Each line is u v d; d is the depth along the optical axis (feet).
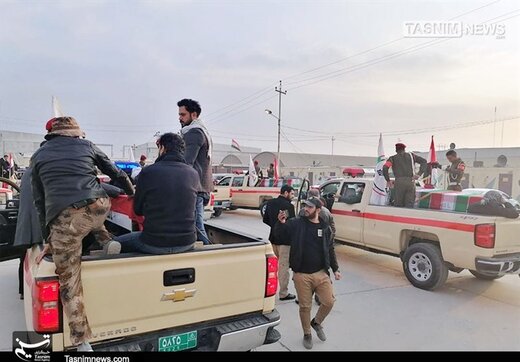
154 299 8.04
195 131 11.86
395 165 22.12
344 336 13.48
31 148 146.51
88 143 8.45
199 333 8.64
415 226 19.51
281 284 17.04
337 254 26.94
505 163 58.65
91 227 7.79
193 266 8.55
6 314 14.62
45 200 7.77
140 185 8.50
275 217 17.03
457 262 17.60
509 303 16.93
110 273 7.58
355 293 18.26
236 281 9.18
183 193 8.66
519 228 17.35
